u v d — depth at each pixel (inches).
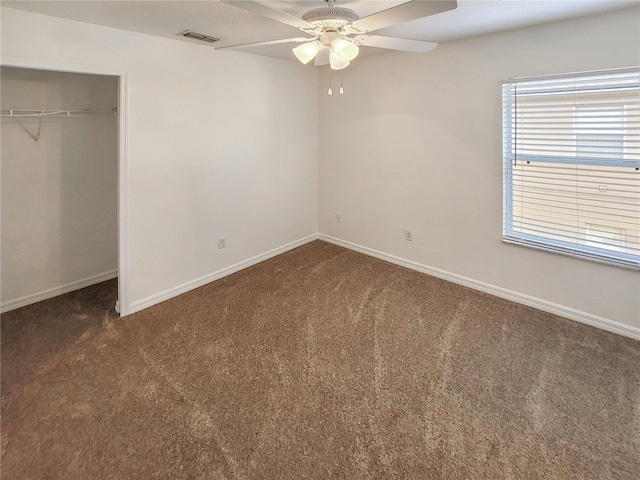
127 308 115.2
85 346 98.3
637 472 60.6
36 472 61.4
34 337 102.5
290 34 108.1
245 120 144.6
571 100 101.2
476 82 120.3
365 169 163.5
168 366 89.7
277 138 160.6
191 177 127.9
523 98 110.8
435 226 141.7
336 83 168.2
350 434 69.4
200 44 121.7
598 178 100.2
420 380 84.4
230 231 146.3
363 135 161.2
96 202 137.9
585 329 104.7
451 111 129.0
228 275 147.5
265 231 162.7
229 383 83.7
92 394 80.0
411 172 145.9
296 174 173.8
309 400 78.3
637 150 92.4
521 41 107.5
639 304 97.5
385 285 137.4
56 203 127.0
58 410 75.4
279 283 139.9
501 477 60.2
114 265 146.9
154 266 120.9
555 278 112.4
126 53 104.3
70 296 129.3
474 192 127.6
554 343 98.2
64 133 126.0
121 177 108.7
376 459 64.0
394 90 145.6
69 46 93.1
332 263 160.2
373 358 92.9
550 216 111.5
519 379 84.3
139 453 65.3
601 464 62.2
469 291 131.6
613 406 75.4
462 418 73.0
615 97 93.6
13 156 115.3
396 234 156.5
